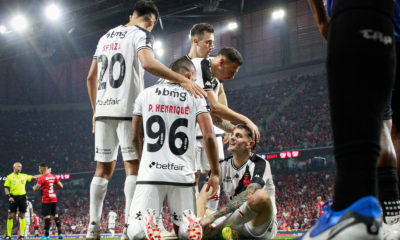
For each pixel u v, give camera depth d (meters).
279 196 31.69
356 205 0.78
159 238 2.72
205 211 3.93
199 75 4.12
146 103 3.23
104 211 35.97
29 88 47.72
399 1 1.43
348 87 0.81
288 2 37.62
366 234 0.76
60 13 35.53
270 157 30.86
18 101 47.19
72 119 46.28
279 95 37.94
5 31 38.78
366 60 0.81
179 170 3.06
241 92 40.41
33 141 44.94
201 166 4.85
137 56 3.97
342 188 0.82
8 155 43.59
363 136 0.79
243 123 3.88
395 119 1.59
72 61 47.19
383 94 0.83
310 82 36.62
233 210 3.31
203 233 3.25
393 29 0.89
